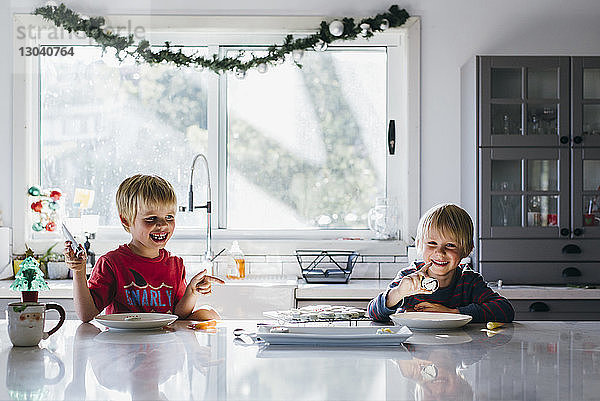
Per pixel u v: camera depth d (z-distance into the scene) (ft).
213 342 5.92
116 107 14.69
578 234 12.67
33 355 5.33
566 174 12.73
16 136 14.19
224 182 14.67
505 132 12.78
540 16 14.26
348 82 14.66
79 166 14.65
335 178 14.67
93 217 13.91
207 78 14.60
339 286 12.59
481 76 12.78
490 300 7.81
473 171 12.96
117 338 6.14
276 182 14.69
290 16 14.20
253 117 14.69
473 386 4.30
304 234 14.56
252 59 14.05
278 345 5.77
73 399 3.96
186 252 14.11
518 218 12.76
